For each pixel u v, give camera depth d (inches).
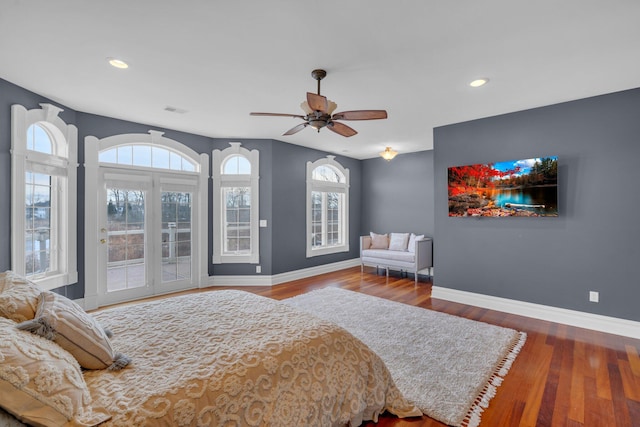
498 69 106.1
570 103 135.0
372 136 201.3
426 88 122.1
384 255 236.7
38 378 39.7
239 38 87.8
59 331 49.7
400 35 86.0
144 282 174.9
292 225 222.4
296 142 218.7
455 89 123.3
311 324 73.0
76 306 60.4
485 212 155.8
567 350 110.0
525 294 146.8
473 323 134.7
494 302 155.6
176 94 129.7
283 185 216.1
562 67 104.3
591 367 98.1
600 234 128.3
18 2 71.2
